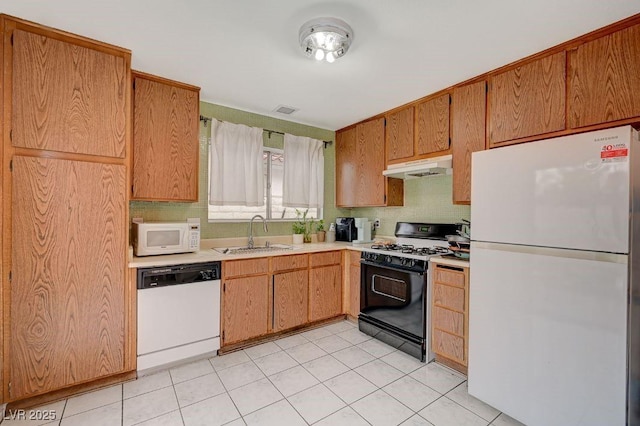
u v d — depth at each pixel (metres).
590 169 1.43
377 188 3.35
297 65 2.24
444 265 2.37
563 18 1.67
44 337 1.82
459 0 1.54
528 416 1.64
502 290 1.75
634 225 1.37
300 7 1.62
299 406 1.88
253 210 3.34
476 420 1.76
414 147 2.94
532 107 2.07
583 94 1.84
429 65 2.22
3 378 1.71
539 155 1.60
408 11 1.63
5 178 1.71
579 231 1.46
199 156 2.84
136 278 2.14
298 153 3.56
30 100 1.78
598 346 1.40
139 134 2.37
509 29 1.78
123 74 2.07
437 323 2.41
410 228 3.25
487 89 2.34
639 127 1.67
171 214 2.82
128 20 1.74
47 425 1.67
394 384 2.13
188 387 2.06
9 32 1.73
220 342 2.51
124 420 1.73
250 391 2.03
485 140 2.35
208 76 2.43
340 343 2.78
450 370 2.32
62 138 1.87
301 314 3.01
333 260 3.26
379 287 2.88
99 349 1.99
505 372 1.74
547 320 1.57
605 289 1.38
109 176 2.02
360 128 3.57
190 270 2.35
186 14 1.68
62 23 1.77
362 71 2.33
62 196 1.87
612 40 1.73
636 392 1.40
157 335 2.21
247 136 3.15
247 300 2.66
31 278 1.78
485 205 1.84
